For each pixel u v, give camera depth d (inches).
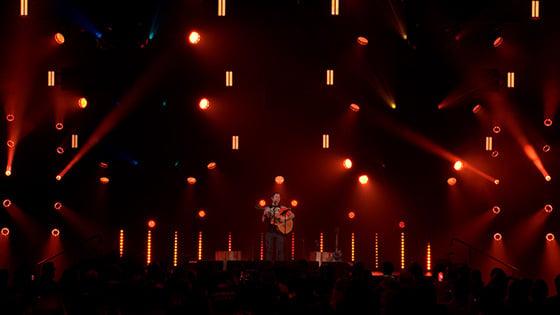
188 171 1052.5
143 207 1035.9
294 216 999.6
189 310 370.0
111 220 1018.7
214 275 527.8
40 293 436.5
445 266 637.9
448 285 530.6
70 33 927.7
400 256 1045.8
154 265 528.1
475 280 471.5
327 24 1025.5
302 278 441.1
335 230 1049.5
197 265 780.0
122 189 1024.9
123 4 922.1
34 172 982.4
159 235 1044.5
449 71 983.0
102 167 1012.5
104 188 1015.0
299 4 1023.0
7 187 980.6
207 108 1039.0
